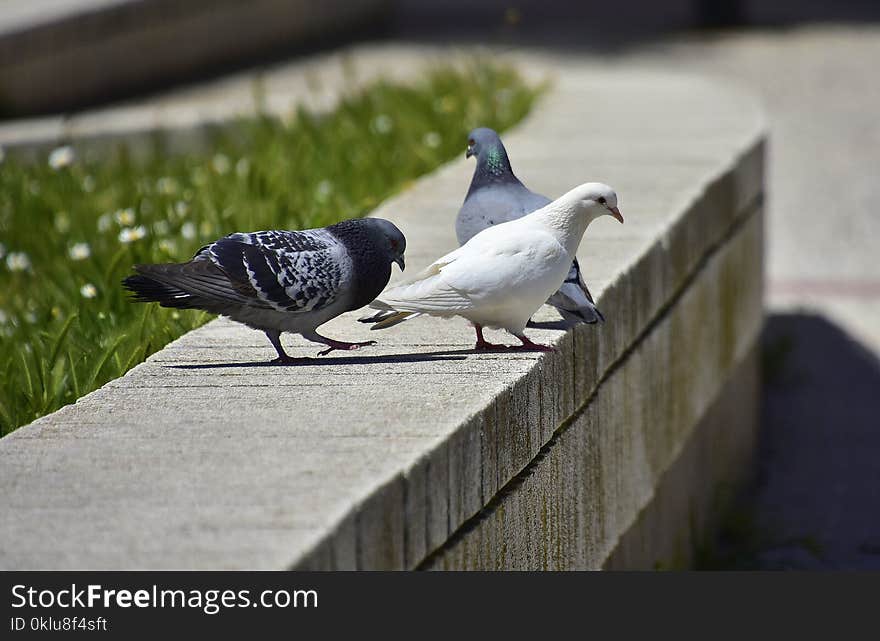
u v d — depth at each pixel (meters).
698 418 9.87
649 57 31.53
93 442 5.00
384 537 4.39
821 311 16.64
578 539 6.72
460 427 5.03
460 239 7.35
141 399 5.61
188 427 5.16
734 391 11.77
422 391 5.57
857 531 11.14
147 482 4.51
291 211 10.68
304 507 4.20
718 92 17.41
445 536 4.89
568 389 6.50
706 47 33.16
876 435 13.48
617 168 11.35
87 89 26.55
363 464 4.60
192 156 16.12
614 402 7.40
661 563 8.99
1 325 8.99
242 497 4.32
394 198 10.88
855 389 14.66
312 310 5.93
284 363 6.23
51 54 25.52
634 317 7.75
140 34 27.88
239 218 10.70
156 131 17.27
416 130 15.40
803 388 14.82
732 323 11.26
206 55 29.97
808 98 27.47
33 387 6.77
